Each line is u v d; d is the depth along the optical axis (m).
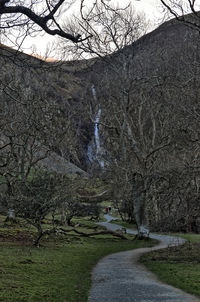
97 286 15.44
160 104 42.88
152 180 31.20
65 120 44.72
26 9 7.66
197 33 23.31
